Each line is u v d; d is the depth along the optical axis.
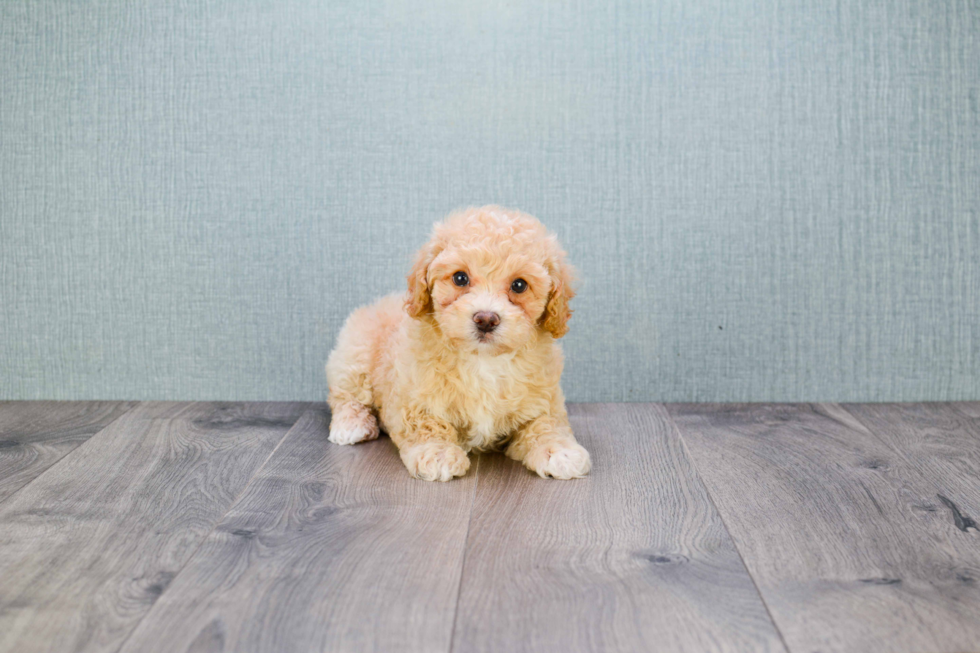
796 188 2.17
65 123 2.16
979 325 2.23
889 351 2.23
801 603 1.09
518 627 1.02
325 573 1.17
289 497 1.49
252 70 2.14
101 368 2.25
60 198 2.19
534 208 2.17
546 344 1.70
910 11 2.12
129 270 2.21
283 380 2.25
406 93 2.14
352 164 2.17
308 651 0.97
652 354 2.23
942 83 2.15
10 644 0.98
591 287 2.20
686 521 1.38
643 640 1.00
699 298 2.21
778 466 1.68
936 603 1.09
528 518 1.39
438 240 1.63
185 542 1.28
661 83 2.14
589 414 2.11
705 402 2.25
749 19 2.12
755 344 2.23
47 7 2.12
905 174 2.17
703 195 2.17
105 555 1.23
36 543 1.27
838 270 2.20
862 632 1.02
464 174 2.17
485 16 2.12
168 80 2.14
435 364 1.66
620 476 1.61
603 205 2.17
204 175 2.17
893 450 1.79
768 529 1.34
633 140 2.15
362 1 2.12
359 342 1.93
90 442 1.83
